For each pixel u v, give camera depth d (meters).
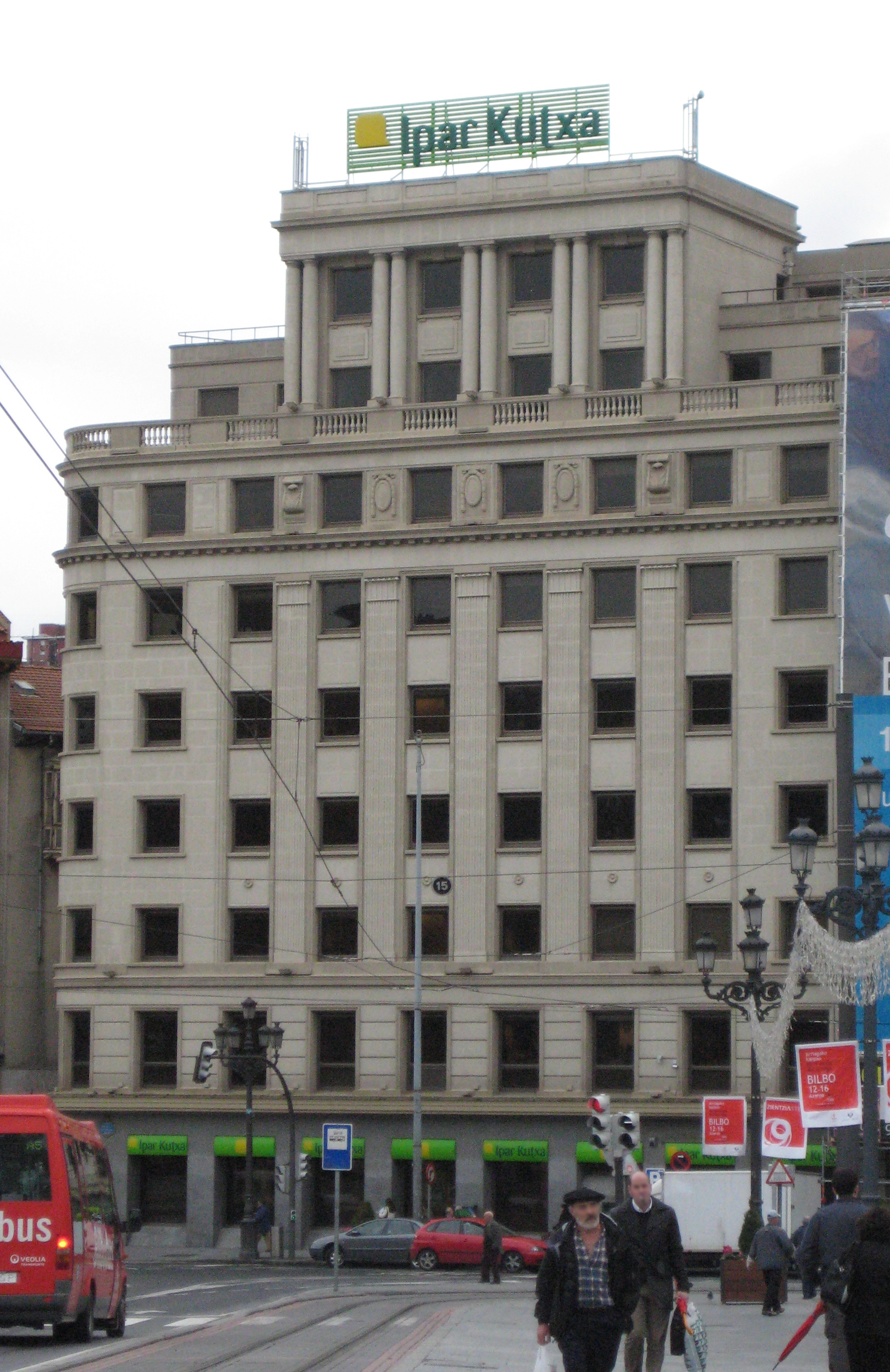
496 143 75.25
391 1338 30.33
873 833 32.25
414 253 74.44
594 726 70.31
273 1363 25.19
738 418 69.50
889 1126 59.44
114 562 75.44
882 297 72.25
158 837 74.50
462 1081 70.19
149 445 75.75
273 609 73.69
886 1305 15.45
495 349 73.00
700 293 73.19
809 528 68.88
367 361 74.88
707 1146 42.78
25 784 82.25
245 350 81.00
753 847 68.56
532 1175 69.88
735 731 69.06
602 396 71.12
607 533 70.44
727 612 69.62
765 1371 25.52
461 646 71.50
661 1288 20.59
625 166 72.19
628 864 69.44
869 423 66.50
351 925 72.19
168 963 73.50
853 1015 35.28
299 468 73.88
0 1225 28.19
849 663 65.56
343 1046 71.81
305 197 75.06
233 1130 72.06
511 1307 39.22
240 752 73.56
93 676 75.62
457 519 71.94
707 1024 68.56
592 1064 69.44
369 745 72.12
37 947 81.69
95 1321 30.84
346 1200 71.12
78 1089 74.12
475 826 70.88
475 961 70.44
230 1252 70.75
